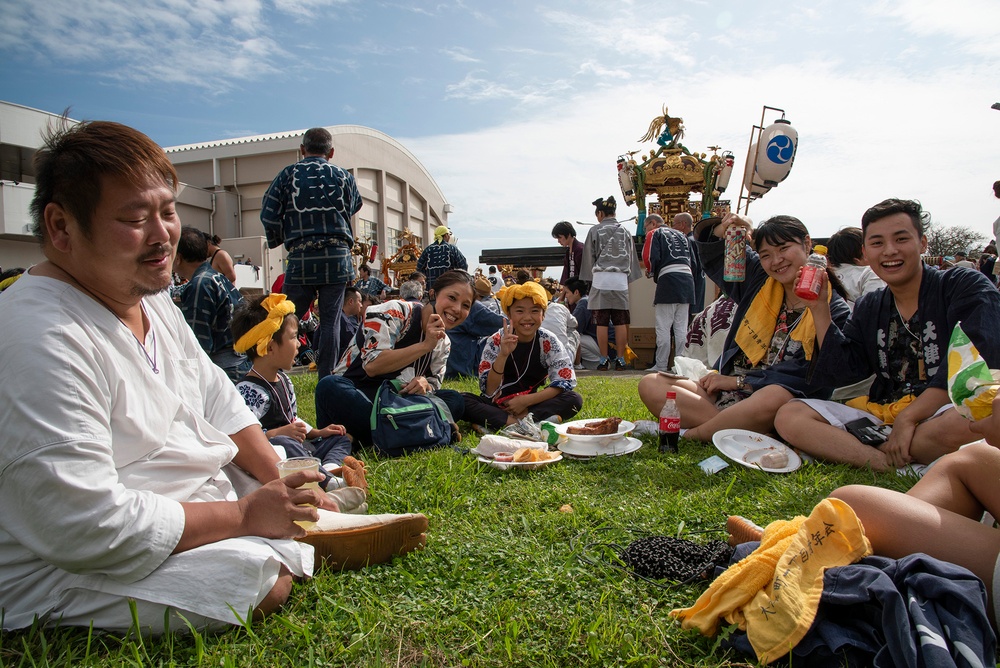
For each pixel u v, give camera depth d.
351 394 4.21
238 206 32.00
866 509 1.92
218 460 2.18
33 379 1.65
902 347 3.60
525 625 1.91
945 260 12.46
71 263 1.85
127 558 1.74
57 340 1.71
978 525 1.84
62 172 1.71
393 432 4.01
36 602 1.83
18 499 1.65
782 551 1.83
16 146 23.02
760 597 1.76
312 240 5.93
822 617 1.69
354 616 1.94
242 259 29.84
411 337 4.46
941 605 1.58
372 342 4.30
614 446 3.96
